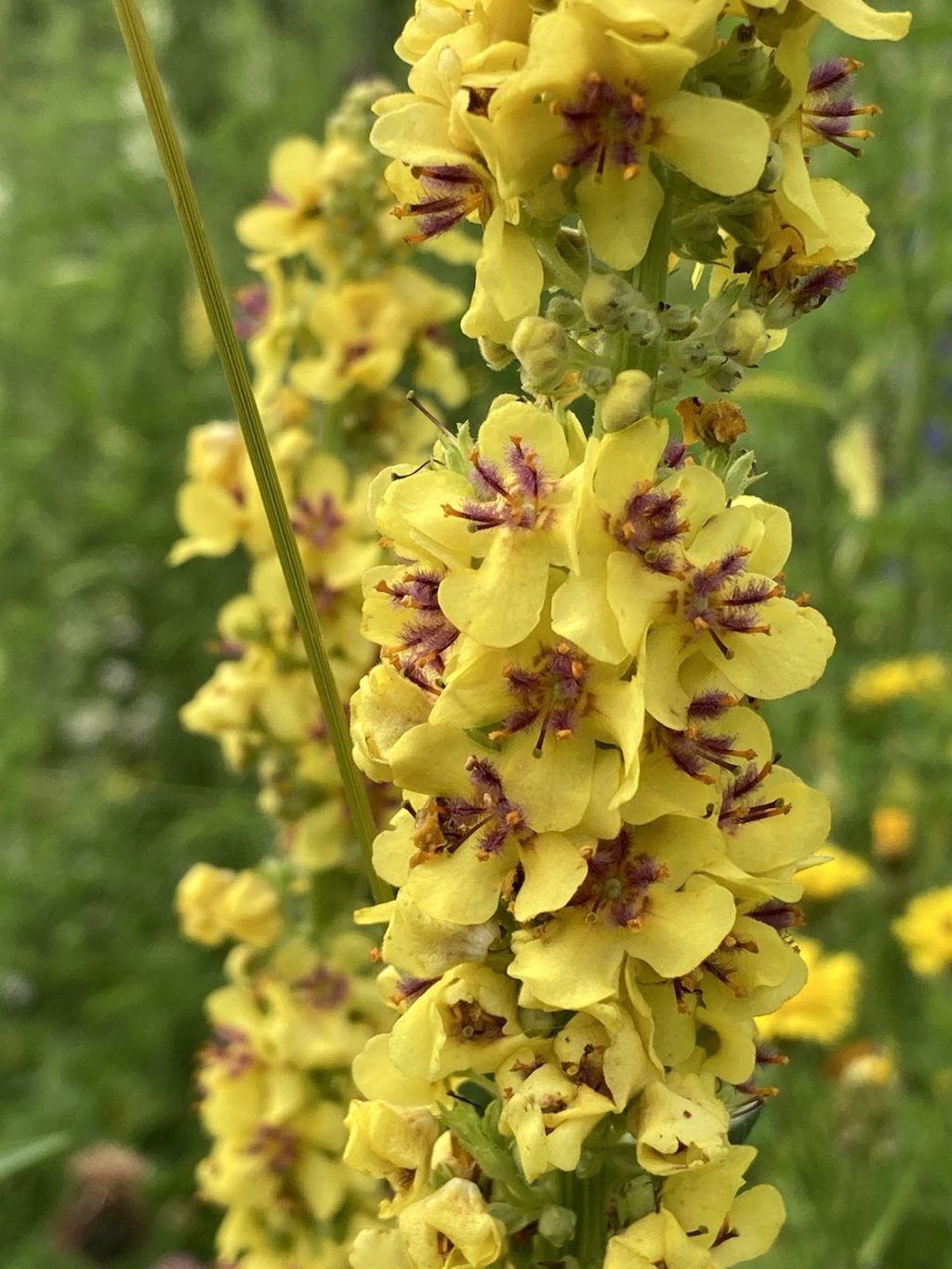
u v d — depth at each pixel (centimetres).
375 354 32
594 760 16
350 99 32
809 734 48
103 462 66
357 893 32
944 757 44
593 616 16
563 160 16
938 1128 36
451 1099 19
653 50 15
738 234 17
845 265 17
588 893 17
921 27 37
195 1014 53
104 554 65
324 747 31
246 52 77
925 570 48
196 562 65
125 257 64
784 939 18
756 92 16
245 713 31
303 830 31
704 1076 17
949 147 46
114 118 67
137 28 18
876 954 42
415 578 17
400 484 17
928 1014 41
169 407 65
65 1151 49
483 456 17
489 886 17
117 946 56
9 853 58
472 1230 17
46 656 67
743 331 17
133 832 60
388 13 79
